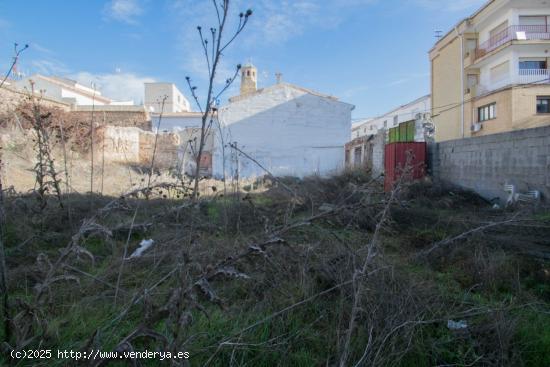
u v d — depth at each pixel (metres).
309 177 12.71
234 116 21.67
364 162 13.94
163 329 2.03
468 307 2.75
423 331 2.38
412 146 10.57
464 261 3.73
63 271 2.86
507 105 19.81
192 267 2.61
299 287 2.75
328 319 2.48
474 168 8.84
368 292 2.51
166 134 19.95
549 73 20.02
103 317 2.41
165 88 40.41
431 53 27.23
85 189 8.82
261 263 2.93
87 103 32.50
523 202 6.68
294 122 21.95
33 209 4.89
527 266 3.61
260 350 2.11
